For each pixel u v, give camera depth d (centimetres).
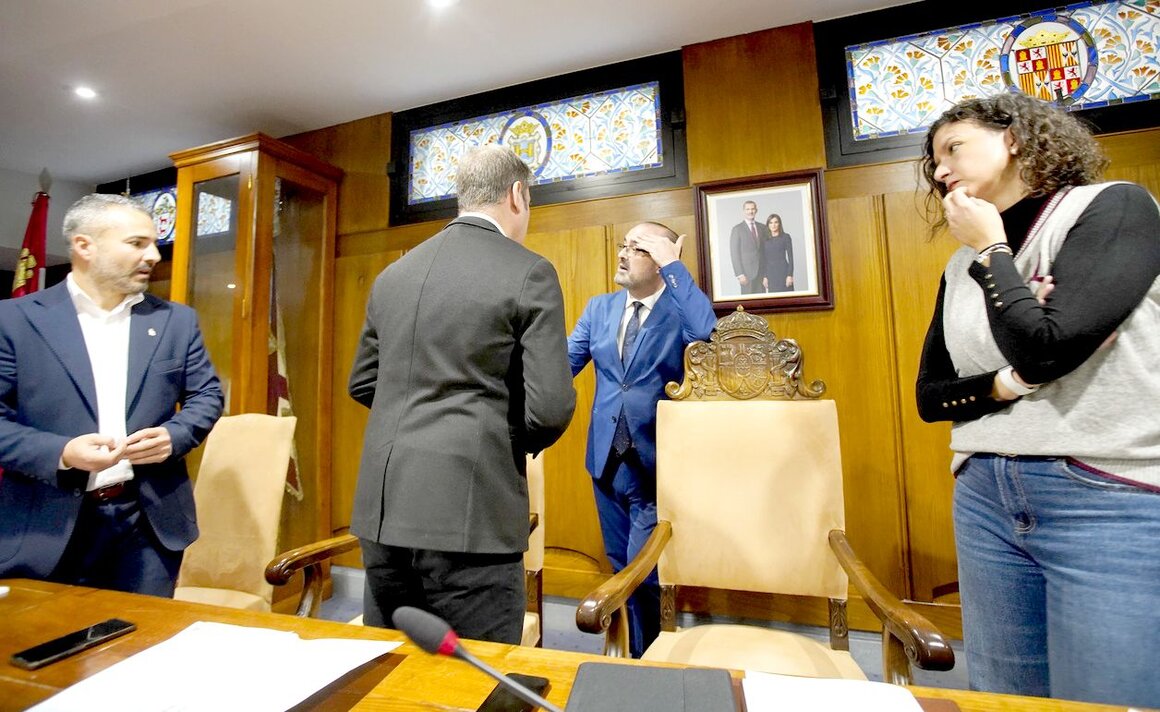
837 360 213
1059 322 72
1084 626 74
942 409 95
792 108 225
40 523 119
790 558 126
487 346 95
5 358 123
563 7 216
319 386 281
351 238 295
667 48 243
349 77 262
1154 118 188
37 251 307
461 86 270
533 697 46
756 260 223
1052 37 200
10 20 220
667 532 131
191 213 271
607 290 245
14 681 59
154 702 53
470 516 90
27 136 315
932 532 199
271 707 52
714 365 145
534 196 261
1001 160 87
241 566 152
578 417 243
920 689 57
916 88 213
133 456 119
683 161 240
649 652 113
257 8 216
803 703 52
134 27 226
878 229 212
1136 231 73
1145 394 72
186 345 145
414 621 47
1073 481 76
